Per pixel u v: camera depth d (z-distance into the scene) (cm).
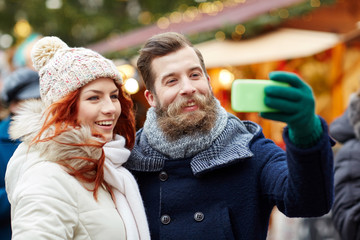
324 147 144
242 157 178
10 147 248
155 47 192
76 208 165
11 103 291
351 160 258
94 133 176
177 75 188
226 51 499
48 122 170
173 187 187
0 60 588
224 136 186
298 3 473
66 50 183
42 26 1341
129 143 201
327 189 151
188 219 183
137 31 717
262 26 492
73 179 168
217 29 514
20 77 289
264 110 136
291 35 498
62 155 166
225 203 182
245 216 180
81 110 177
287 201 158
